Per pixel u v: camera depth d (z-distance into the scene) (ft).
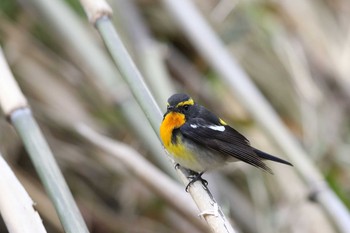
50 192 22.89
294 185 35.60
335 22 43.09
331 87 41.39
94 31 38.50
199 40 33.60
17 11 38.81
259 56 40.52
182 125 29.58
